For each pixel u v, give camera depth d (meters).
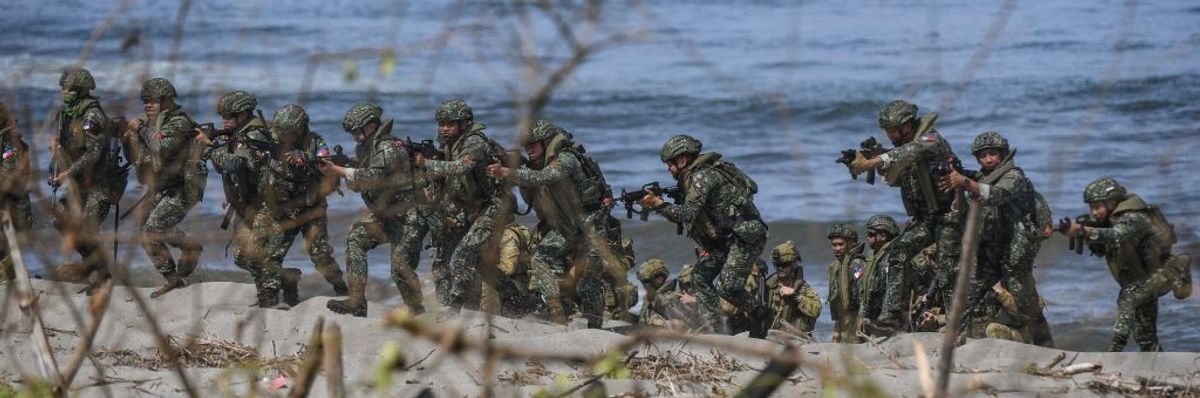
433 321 34.41
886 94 117.50
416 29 171.25
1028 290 34.12
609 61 142.50
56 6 182.50
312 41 154.75
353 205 44.09
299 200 37.03
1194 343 41.62
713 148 96.25
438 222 37.66
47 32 128.88
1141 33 147.25
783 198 72.50
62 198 38.56
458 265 37.25
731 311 38.59
